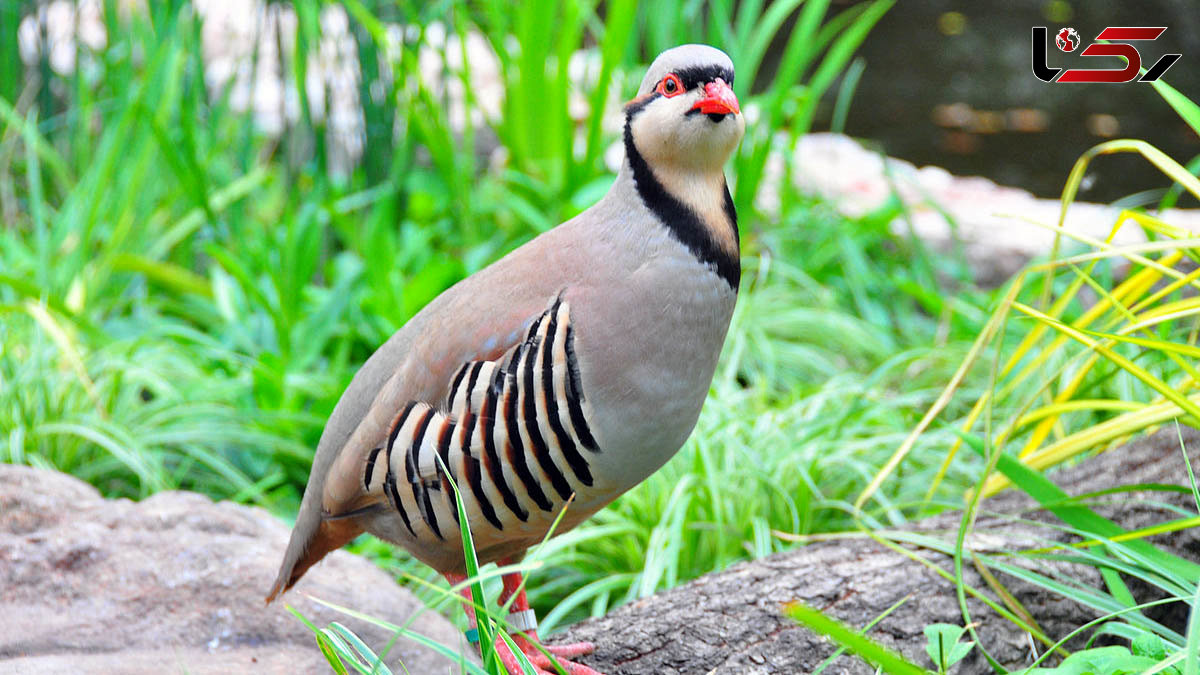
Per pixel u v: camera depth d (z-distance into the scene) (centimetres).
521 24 1240
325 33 1320
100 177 1088
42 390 888
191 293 1146
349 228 1193
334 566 700
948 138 1864
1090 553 663
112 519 702
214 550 682
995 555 663
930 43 2298
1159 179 1708
